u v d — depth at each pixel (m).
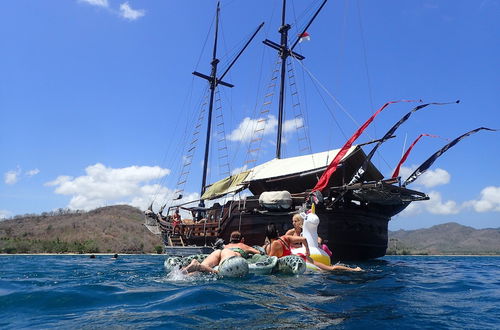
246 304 5.34
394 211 22.12
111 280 8.56
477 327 4.35
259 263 9.09
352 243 19.23
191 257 10.52
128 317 4.52
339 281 8.39
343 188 17.84
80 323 4.23
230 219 23.02
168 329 3.96
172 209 31.48
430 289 7.80
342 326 4.26
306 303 5.55
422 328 4.27
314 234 11.28
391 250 102.25
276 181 22.97
